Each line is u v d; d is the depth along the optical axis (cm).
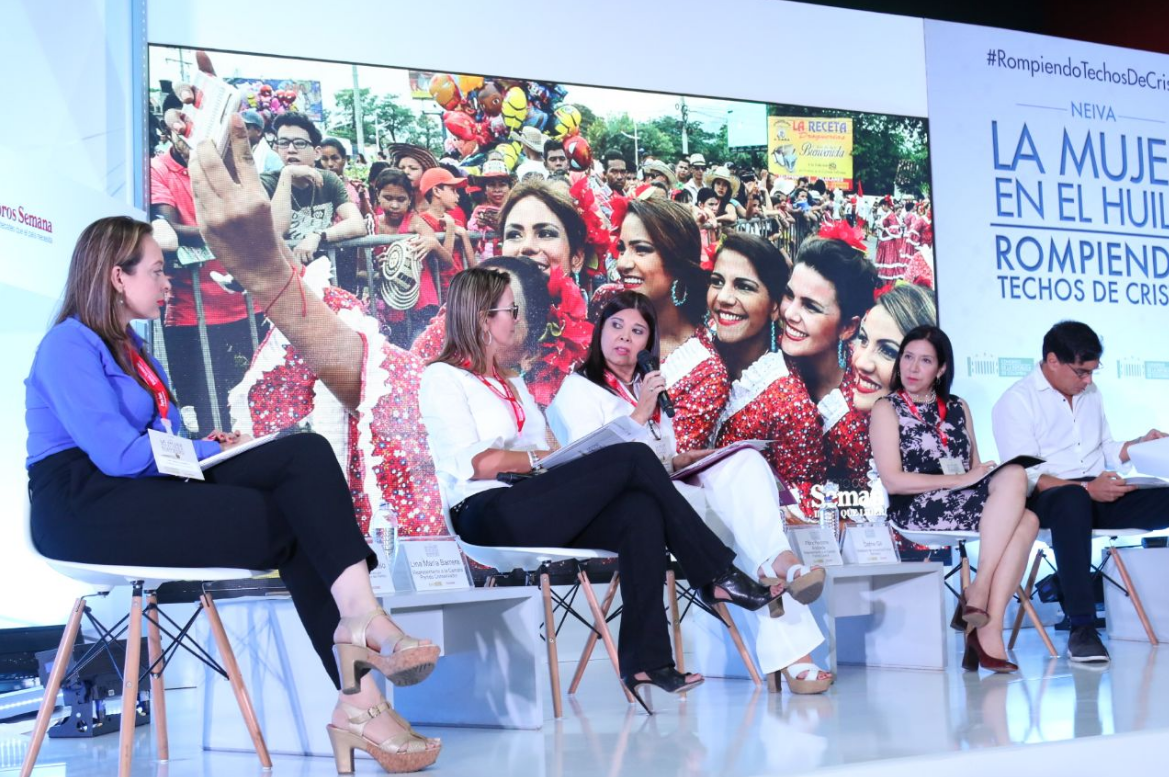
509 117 462
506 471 281
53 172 308
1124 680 296
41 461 211
